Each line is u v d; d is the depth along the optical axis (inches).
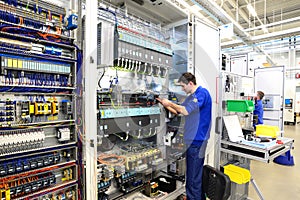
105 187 66.6
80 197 59.2
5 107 48.1
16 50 48.2
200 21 89.8
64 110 58.6
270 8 185.0
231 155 104.1
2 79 47.6
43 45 53.8
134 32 70.1
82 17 60.1
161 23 93.4
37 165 51.9
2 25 46.5
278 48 282.0
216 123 93.4
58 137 57.2
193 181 78.7
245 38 182.1
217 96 95.6
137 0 75.9
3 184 47.2
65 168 59.4
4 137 47.4
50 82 55.6
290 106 352.8
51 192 54.1
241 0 166.4
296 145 204.5
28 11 51.6
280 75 177.8
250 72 155.2
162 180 81.2
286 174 130.3
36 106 52.3
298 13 198.1
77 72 59.5
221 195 50.6
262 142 83.0
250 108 90.7
